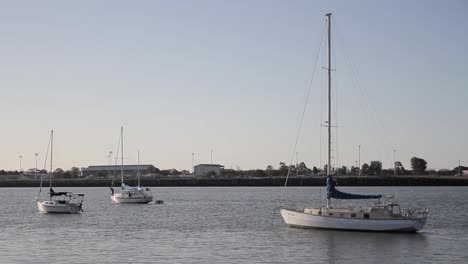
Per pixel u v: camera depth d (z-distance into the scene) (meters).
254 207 119.94
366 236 62.44
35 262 48.19
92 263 47.78
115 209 113.88
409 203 130.50
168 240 61.25
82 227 75.44
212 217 92.19
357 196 67.69
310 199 159.88
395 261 49.03
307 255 51.56
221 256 50.97
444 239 60.81
